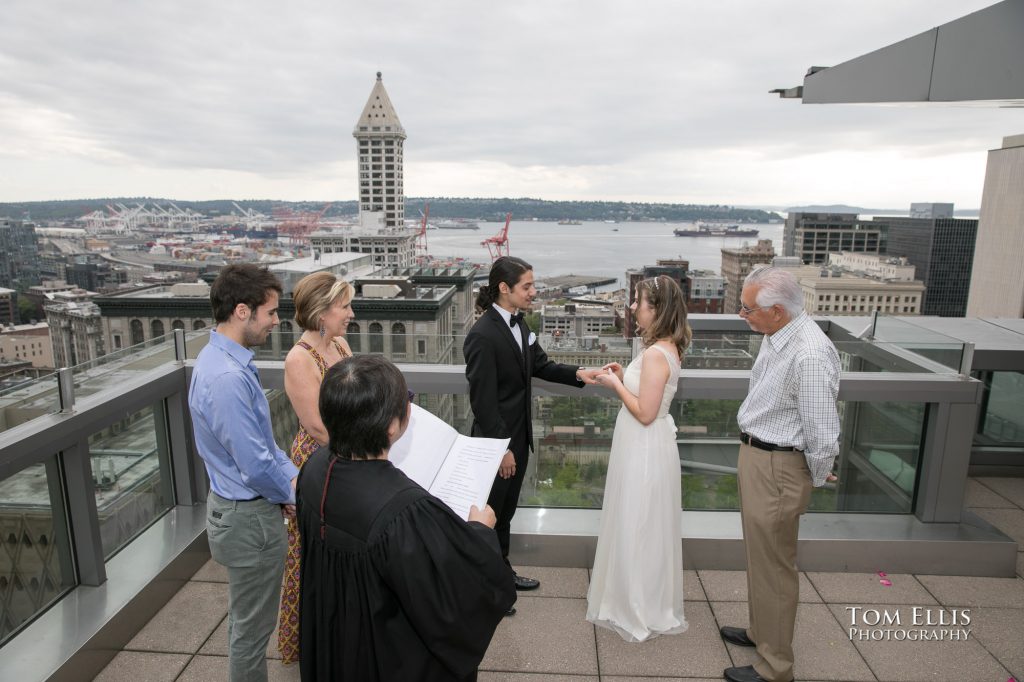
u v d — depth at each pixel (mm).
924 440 3152
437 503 1272
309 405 2211
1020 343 4406
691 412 3191
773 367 2172
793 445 2137
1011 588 2920
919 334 3254
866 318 4688
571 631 2602
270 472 1864
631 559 2482
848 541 2998
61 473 2422
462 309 68812
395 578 1203
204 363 1883
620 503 2512
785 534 2195
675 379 2461
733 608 2764
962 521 3176
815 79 3557
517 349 2607
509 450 2666
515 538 3072
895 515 3258
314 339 2266
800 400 2066
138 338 55562
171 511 3146
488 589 1304
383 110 140500
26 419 2221
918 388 2979
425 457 1778
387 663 1256
